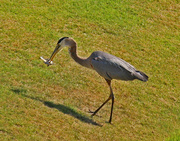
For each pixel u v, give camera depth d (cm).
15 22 1875
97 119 1426
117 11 2216
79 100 1498
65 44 1484
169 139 1388
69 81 1588
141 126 1472
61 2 2133
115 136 1355
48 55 1717
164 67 1894
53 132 1251
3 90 1372
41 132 1226
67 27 1956
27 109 1313
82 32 1959
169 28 2227
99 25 2050
